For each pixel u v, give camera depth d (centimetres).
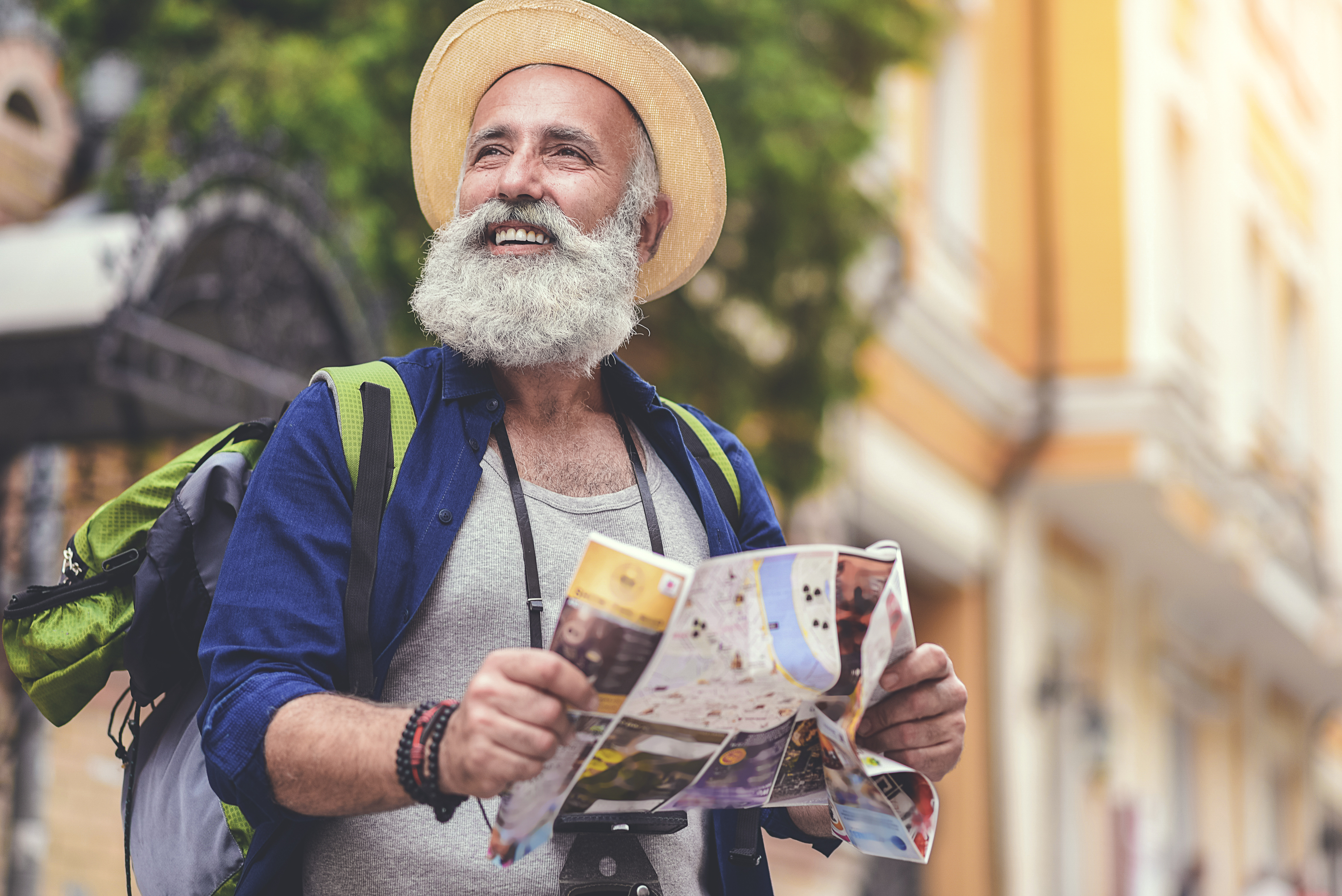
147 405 456
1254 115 1537
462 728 155
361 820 185
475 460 198
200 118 551
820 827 211
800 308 679
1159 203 1219
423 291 211
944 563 1108
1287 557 1446
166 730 210
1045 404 1169
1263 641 1612
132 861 217
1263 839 1669
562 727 154
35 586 213
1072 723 1216
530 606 191
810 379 683
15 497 471
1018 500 1184
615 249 218
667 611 154
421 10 587
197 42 575
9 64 560
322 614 179
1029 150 1209
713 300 668
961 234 1128
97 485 496
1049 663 1238
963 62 1178
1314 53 1772
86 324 427
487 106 224
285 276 498
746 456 233
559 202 213
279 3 586
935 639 1135
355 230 542
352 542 185
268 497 185
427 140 238
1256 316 1553
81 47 595
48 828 472
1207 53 1412
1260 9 1573
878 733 185
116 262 432
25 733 463
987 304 1166
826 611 168
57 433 459
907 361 1036
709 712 165
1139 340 1172
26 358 445
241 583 180
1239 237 1448
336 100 550
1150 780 1368
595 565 155
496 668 154
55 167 582
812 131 636
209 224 460
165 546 204
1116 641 1334
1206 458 1231
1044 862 1155
